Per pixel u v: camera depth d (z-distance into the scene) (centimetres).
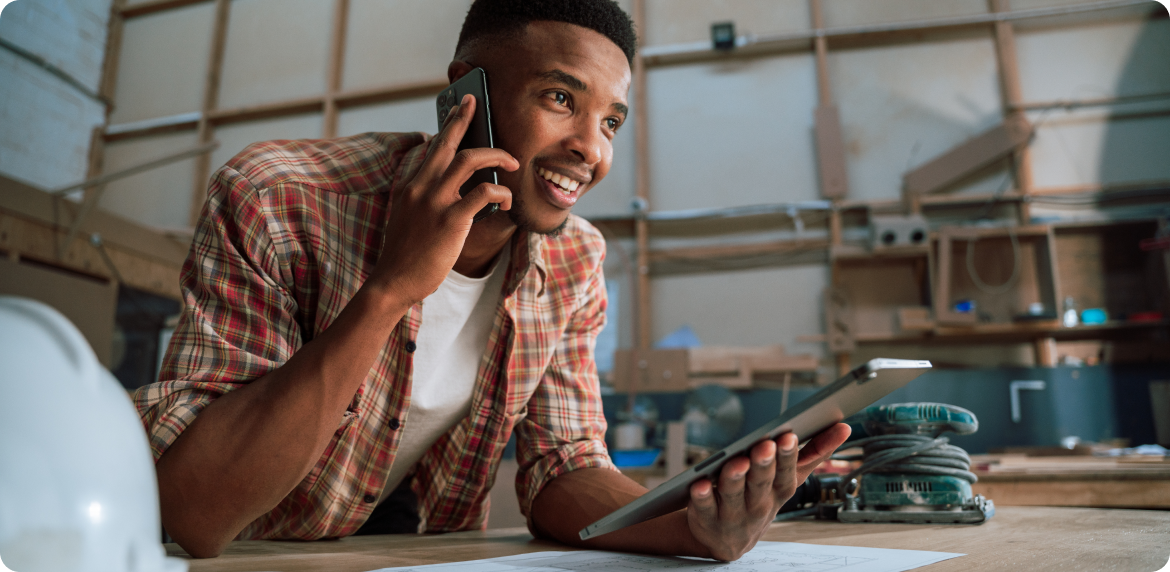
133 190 532
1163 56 441
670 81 488
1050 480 119
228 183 81
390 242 70
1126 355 386
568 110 83
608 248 470
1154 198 426
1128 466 131
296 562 60
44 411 30
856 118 467
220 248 78
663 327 457
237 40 549
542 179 84
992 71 460
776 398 409
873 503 92
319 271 85
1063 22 457
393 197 87
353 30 534
